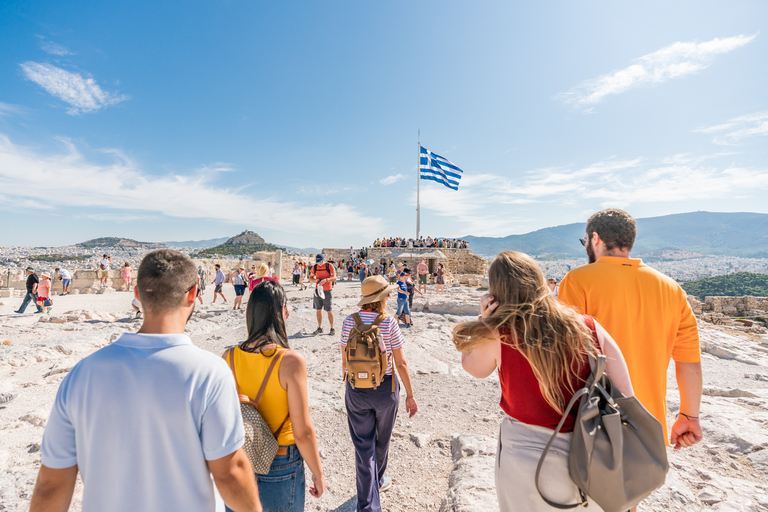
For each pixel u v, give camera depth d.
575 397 1.33
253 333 1.99
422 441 4.04
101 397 1.18
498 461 1.53
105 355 1.24
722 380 6.31
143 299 1.33
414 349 8.00
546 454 1.34
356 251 35.41
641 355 1.85
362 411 2.85
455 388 5.84
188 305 1.44
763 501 2.61
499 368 1.56
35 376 6.08
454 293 19.03
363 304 3.00
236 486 1.27
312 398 5.29
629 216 2.03
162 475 1.18
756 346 8.85
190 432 1.21
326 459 3.80
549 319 1.41
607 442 1.26
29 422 4.31
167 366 1.22
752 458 3.32
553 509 1.33
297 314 11.80
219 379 1.30
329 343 8.40
